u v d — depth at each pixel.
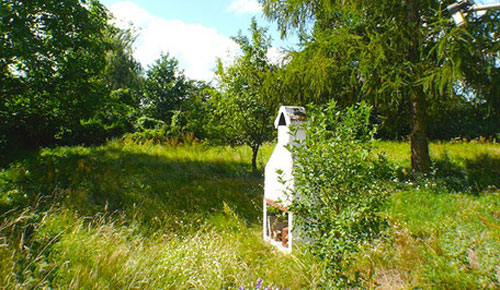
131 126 20.44
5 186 7.81
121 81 30.78
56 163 10.74
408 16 9.45
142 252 4.87
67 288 3.54
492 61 7.73
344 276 3.81
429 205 6.56
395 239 4.67
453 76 7.41
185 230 6.57
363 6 9.55
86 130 16.73
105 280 3.73
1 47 10.96
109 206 7.53
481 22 7.78
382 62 8.86
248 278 4.37
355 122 4.07
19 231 4.66
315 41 10.59
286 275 4.41
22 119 13.53
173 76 36.88
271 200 5.80
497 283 3.41
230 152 14.91
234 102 11.98
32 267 3.84
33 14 12.16
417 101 9.62
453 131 16.53
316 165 4.09
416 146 9.68
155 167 11.61
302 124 4.29
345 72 9.71
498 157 10.38
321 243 3.99
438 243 4.45
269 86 10.74
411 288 3.65
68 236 4.68
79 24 13.05
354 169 3.94
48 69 12.06
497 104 8.28
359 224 3.89
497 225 4.71
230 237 5.95
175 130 18.56
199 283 4.19
